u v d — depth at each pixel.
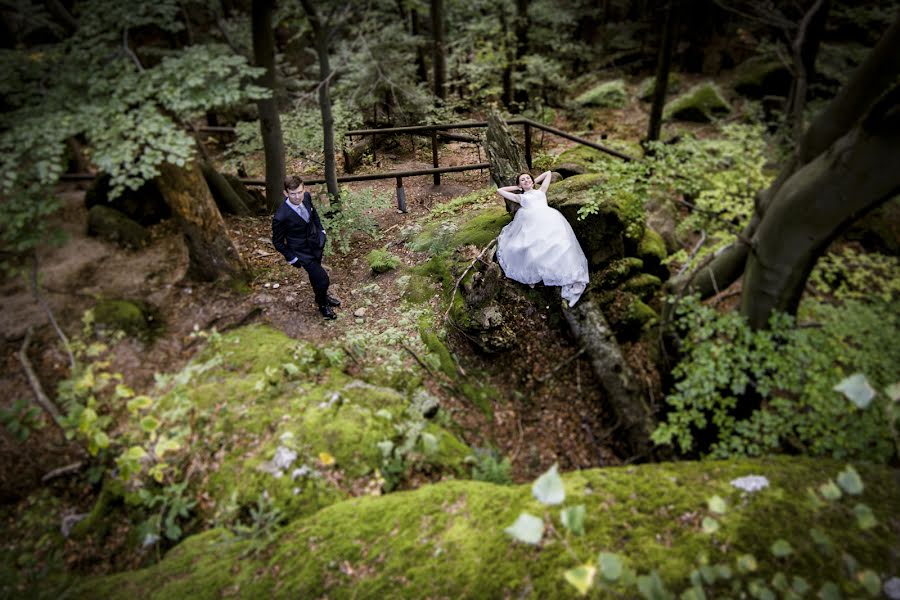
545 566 2.72
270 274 6.16
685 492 3.11
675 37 8.02
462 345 5.21
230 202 7.36
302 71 12.70
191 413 4.18
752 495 3.06
